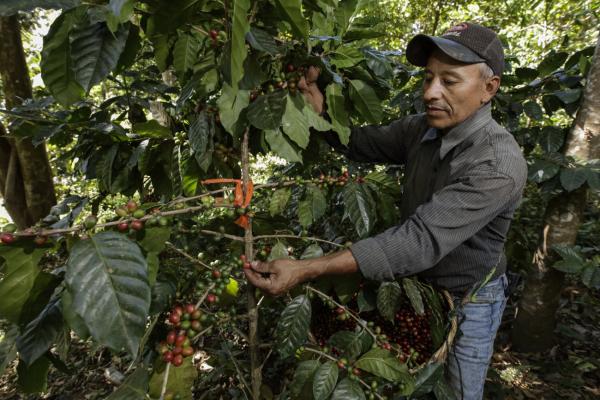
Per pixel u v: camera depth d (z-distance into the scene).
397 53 1.70
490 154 1.33
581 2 4.52
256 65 1.04
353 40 1.35
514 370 2.62
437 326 1.38
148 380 0.91
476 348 1.65
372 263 1.21
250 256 1.28
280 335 1.21
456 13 6.24
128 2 0.76
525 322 2.78
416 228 1.25
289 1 0.86
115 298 0.76
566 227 2.49
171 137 1.34
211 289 1.16
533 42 5.00
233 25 0.75
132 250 0.81
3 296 0.83
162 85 2.15
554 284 2.63
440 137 1.54
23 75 4.25
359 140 1.83
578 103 2.45
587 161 2.28
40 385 1.01
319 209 1.44
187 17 0.94
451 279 1.59
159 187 1.53
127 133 1.39
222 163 1.50
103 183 1.45
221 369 1.92
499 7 5.85
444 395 1.33
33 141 1.29
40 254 0.87
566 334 2.89
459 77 1.32
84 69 0.86
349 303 1.71
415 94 2.69
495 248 1.57
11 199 4.51
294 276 1.15
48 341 0.91
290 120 1.18
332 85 1.33
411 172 1.69
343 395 1.08
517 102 2.62
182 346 0.99
